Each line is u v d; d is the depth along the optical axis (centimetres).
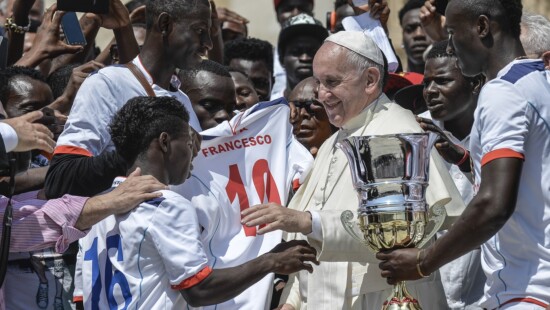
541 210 591
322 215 654
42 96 812
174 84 760
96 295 641
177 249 620
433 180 663
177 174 650
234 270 630
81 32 877
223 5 1573
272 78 1089
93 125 704
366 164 622
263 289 701
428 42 1116
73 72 828
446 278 750
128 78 722
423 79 832
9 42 921
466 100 793
